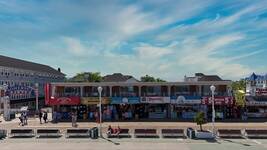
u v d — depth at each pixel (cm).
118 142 3316
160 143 3259
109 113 5369
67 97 5394
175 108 5522
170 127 4388
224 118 5391
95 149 3017
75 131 3638
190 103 5344
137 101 5391
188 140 3412
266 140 3409
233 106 5409
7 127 4497
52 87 5472
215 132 3803
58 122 5038
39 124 4806
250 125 4559
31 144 3266
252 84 8256
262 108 5481
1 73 8162
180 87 5669
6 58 9075
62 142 3350
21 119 4769
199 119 3622
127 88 5681
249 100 5444
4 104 5447
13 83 8725
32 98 8725
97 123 4847
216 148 3030
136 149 3005
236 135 3556
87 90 5653
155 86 5669
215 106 5444
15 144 3272
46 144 3259
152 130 3597
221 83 5416
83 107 5547
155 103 5438
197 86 5634
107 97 5400
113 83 5478
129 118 5384
